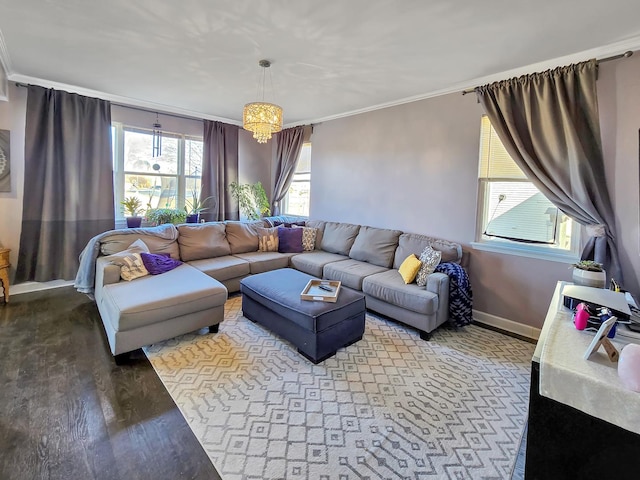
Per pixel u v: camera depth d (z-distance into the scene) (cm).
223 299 283
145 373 224
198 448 161
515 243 317
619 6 194
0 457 151
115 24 230
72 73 330
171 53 276
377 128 422
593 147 253
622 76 244
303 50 263
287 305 255
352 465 153
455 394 210
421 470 151
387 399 203
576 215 265
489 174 325
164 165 480
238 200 545
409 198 391
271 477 146
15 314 314
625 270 249
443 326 321
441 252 328
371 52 263
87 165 396
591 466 97
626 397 90
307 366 238
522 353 268
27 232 370
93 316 314
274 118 308
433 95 360
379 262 380
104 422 176
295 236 447
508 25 218
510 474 150
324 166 496
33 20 227
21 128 365
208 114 492
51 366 228
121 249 324
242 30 234
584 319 133
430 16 209
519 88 289
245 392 206
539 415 105
